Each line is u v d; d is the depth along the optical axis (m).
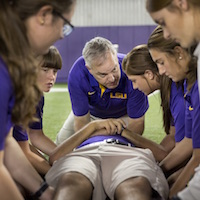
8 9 1.02
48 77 1.96
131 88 2.30
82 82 2.33
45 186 1.50
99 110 2.55
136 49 1.84
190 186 1.18
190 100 1.61
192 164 1.57
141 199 1.33
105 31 9.51
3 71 1.03
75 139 1.90
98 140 1.85
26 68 1.05
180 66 1.51
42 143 2.18
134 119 2.45
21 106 1.11
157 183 1.55
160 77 1.82
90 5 11.38
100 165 1.72
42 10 1.06
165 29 1.21
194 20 1.12
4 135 1.11
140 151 1.76
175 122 1.85
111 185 1.56
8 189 1.20
